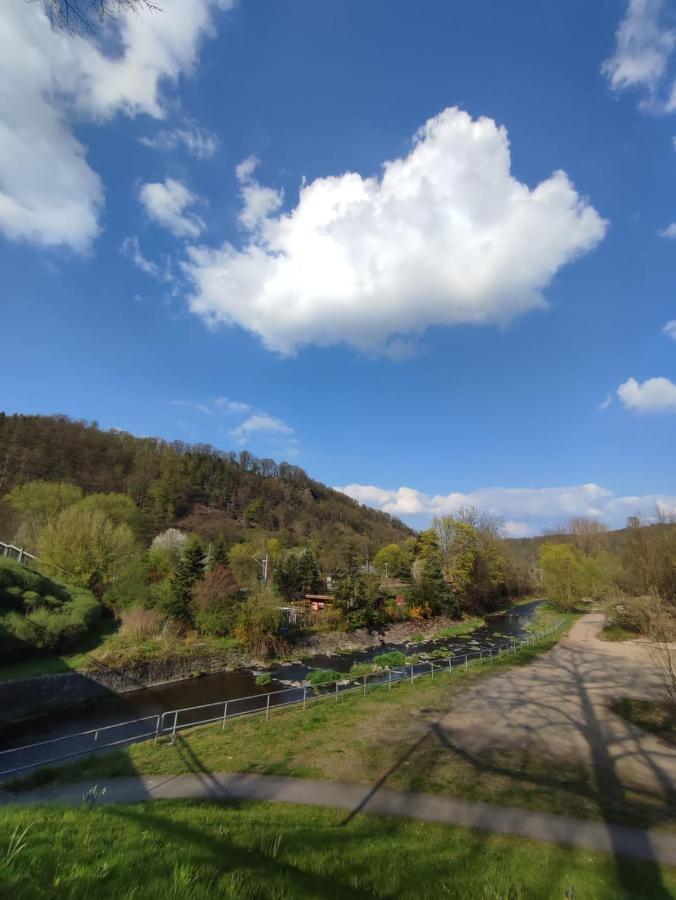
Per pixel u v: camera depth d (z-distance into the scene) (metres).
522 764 11.25
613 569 46.66
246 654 34.00
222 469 141.75
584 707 16.42
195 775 11.10
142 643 30.88
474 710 16.06
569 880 5.96
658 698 17.62
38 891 3.38
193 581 37.84
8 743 18.95
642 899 5.71
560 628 41.94
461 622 54.12
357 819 8.33
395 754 12.00
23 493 53.91
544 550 66.94
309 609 48.28
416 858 6.34
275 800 9.39
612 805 8.94
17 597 26.83
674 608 24.92
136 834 5.50
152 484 106.19
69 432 102.88
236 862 4.90
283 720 15.56
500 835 7.66
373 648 40.53
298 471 181.50
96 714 22.70
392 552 93.50
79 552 36.75
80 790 10.59
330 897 4.44
